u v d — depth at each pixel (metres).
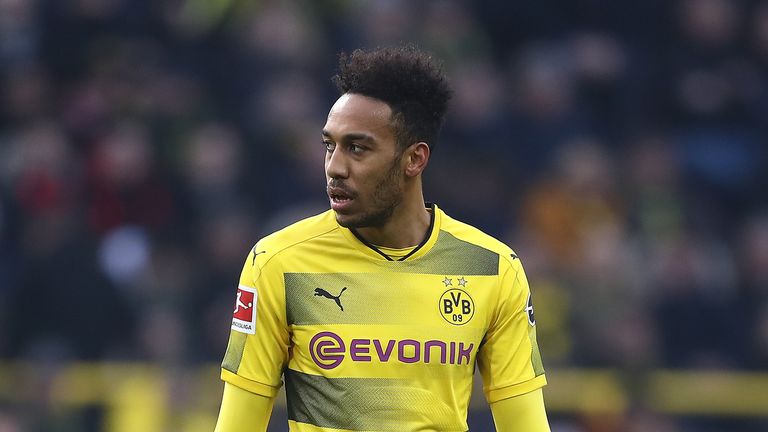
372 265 14.11
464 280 14.28
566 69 38.44
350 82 13.98
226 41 35.59
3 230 33.03
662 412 33.00
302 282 14.04
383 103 13.77
